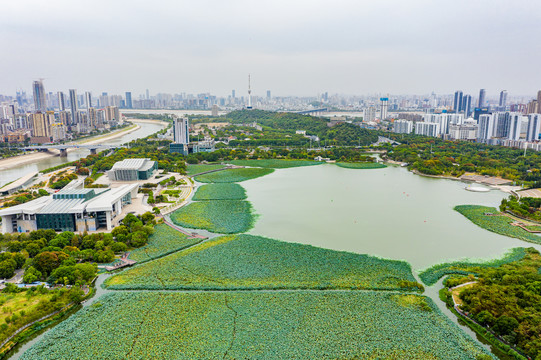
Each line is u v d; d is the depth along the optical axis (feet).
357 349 424.05
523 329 439.22
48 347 427.74
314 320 473.67
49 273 591.78
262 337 441.68
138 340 437.99
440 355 416.46
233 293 536.42
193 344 430.20
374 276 588.91
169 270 606.14
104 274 601.62
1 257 605.31
